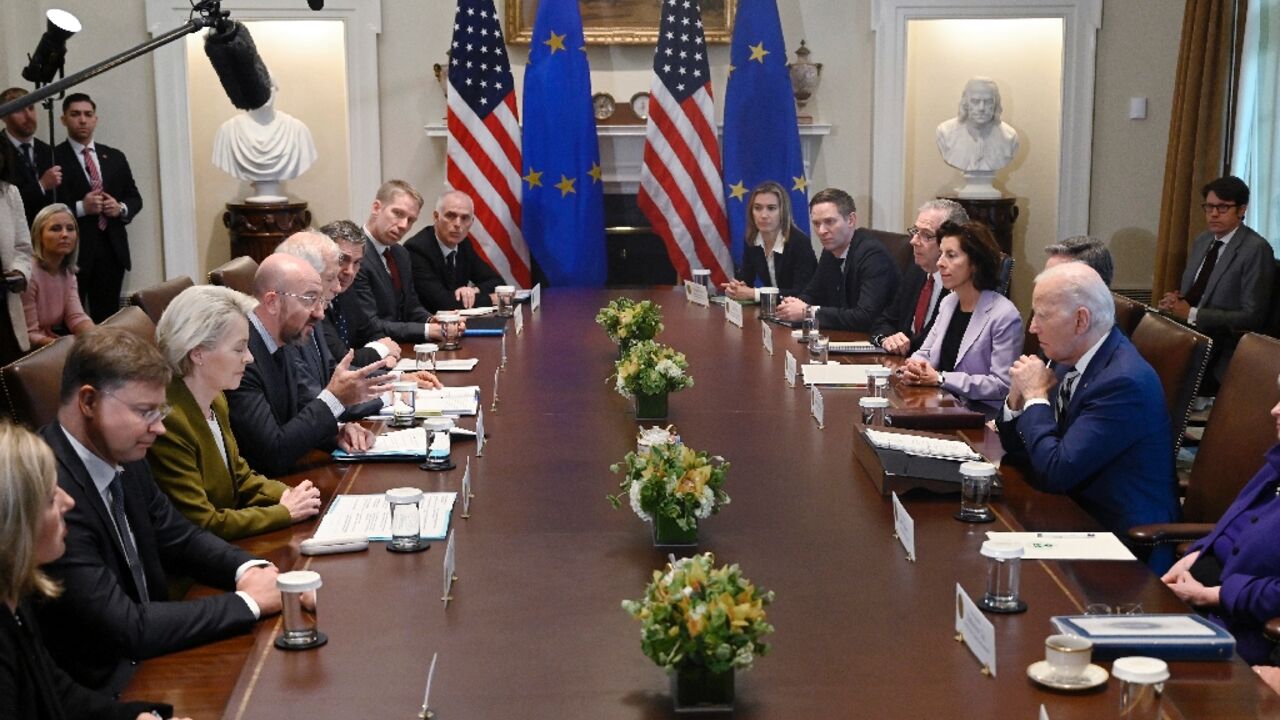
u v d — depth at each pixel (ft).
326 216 27.55
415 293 20.02
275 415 11.35
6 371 9.52
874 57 26.32
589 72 25.62
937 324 15.70
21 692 6.63
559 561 8.66
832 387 14.16
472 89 24.98
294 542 9.29
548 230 25.59
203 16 11.62
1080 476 10.81
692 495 8.76
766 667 6.99
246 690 6.75
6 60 25.49
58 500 6.82
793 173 25.38
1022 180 27.17
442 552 8.84
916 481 10.03
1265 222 23.82
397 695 6.69
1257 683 6.82
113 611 7.52
